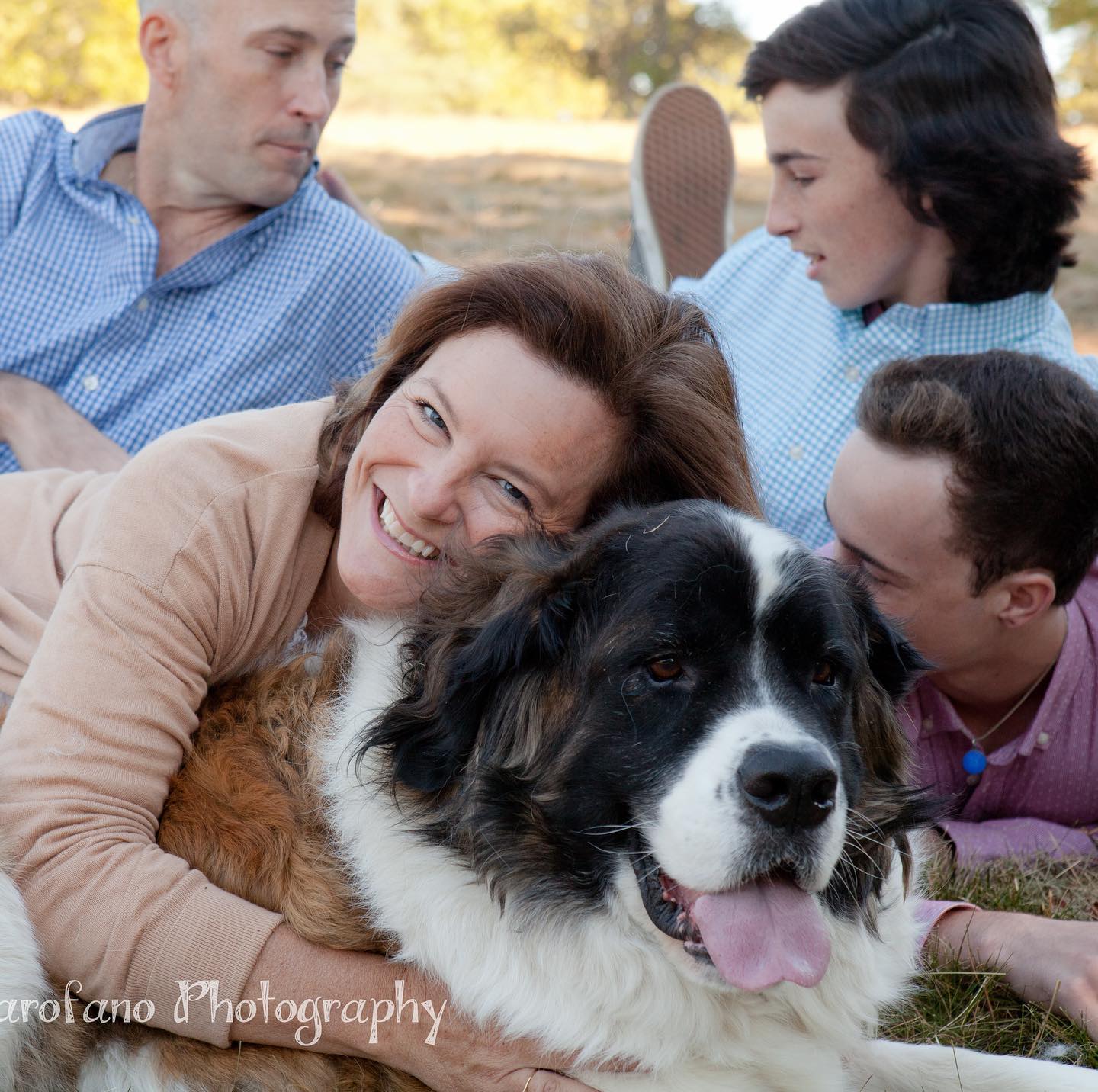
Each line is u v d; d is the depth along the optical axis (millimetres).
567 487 3012
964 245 4734
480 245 5871
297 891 2840
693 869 2539
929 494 3637
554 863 2783
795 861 2523
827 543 4641
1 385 4848
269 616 3184
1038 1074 2988
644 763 2648
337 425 3277
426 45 38062
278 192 4973
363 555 3074
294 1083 2828
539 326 2949
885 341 4898
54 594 3506
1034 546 3674
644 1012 2795
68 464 4676
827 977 2963
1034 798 4137
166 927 2725
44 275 4977
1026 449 3564
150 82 4961
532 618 2781
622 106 39000
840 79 4652
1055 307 5262
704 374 3150
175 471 3092
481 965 2764
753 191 20328
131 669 2893
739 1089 2865
